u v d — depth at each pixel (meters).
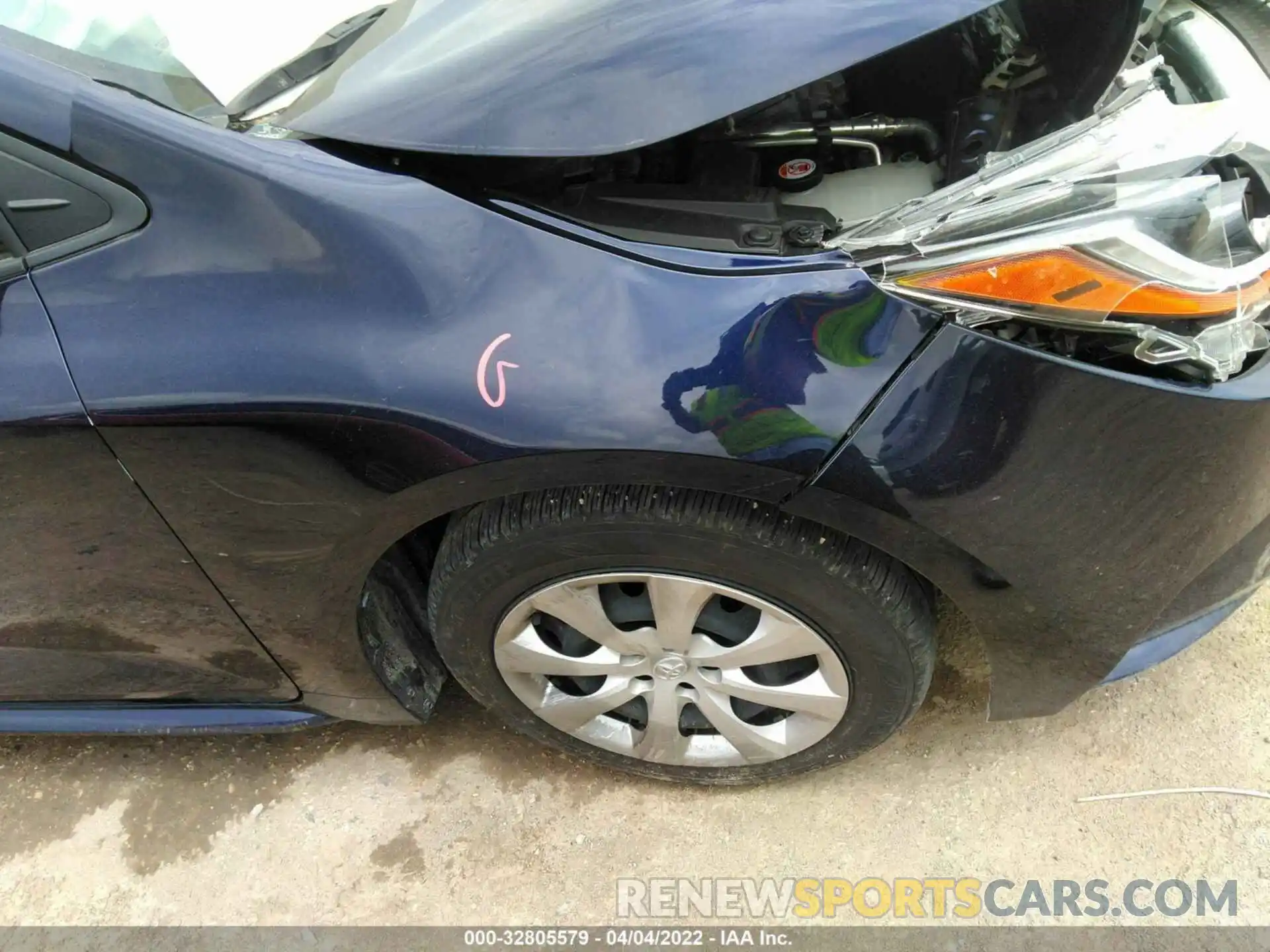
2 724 1.94
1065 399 1.17
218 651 1.71
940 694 1.95
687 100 1.25
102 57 1.43
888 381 1.17
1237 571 1.49
